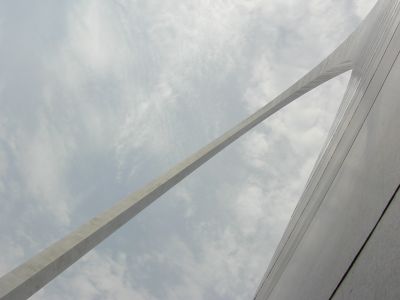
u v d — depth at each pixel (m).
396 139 3.30
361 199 3.92
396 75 4.70
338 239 4.34
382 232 2.58
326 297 3.70
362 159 5.01
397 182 2.73
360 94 9.84
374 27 13.16
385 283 2.12
